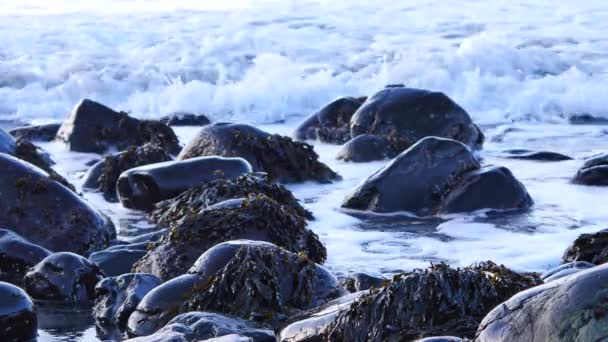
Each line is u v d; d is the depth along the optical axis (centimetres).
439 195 1670
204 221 1264
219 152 1939
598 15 3656
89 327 1116
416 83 2928
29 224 1422
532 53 3064
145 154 1920
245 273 1037
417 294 904
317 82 2897
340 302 1012
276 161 1934
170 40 3453
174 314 1045
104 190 1883
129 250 1314
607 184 1808
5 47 3378
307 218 1623
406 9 3841
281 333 965
